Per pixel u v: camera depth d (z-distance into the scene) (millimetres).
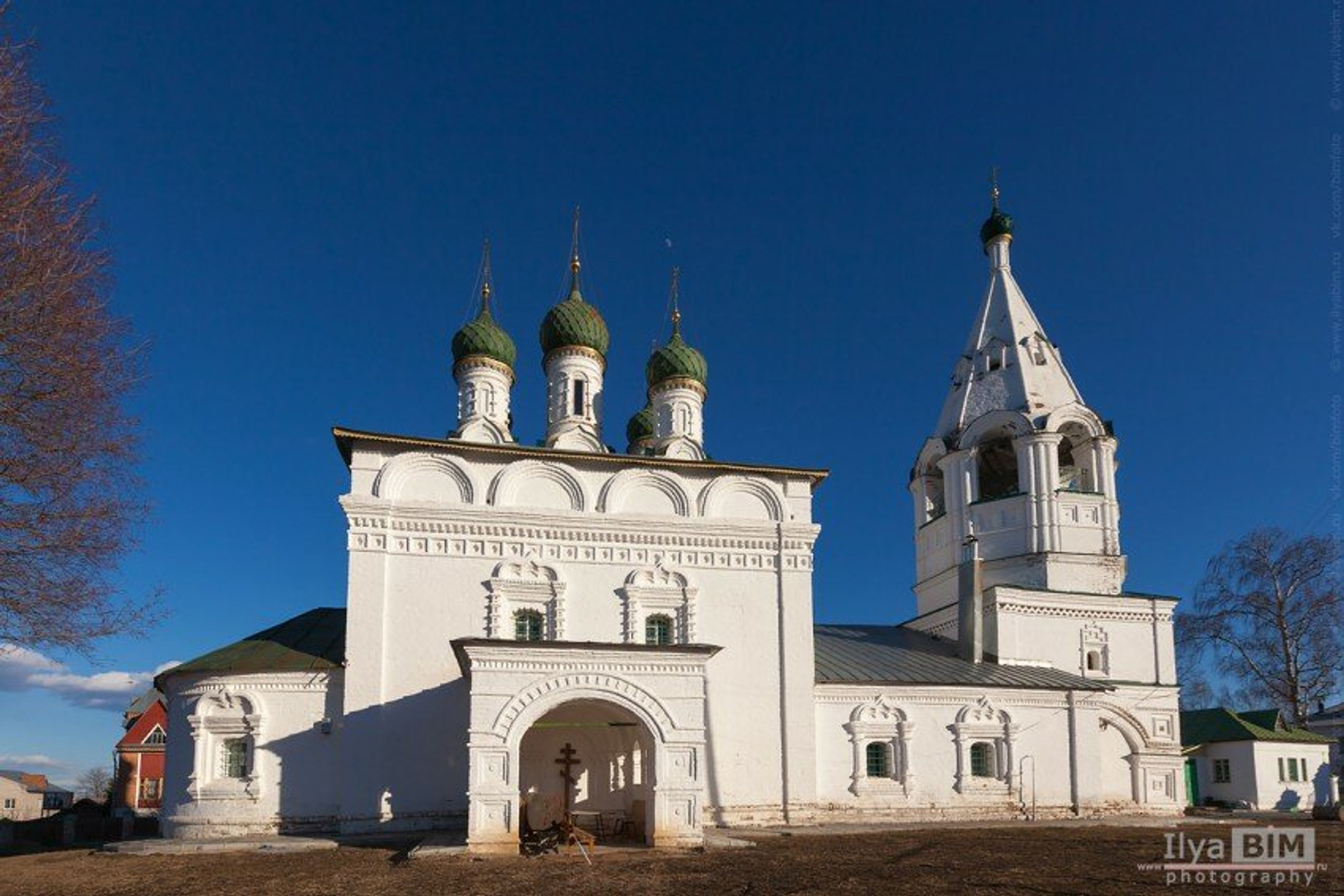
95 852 21781
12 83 14844
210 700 24328
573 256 36656
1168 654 32875
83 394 16000
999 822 27109
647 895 14961
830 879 16375
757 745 26156
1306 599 42562
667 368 35938
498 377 34125
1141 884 16062
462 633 24938
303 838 22469
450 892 15219
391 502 25141
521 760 25375
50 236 15375
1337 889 15523
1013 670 30516
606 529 26453
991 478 38031
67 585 16484
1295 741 40562
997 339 36531
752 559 27344
